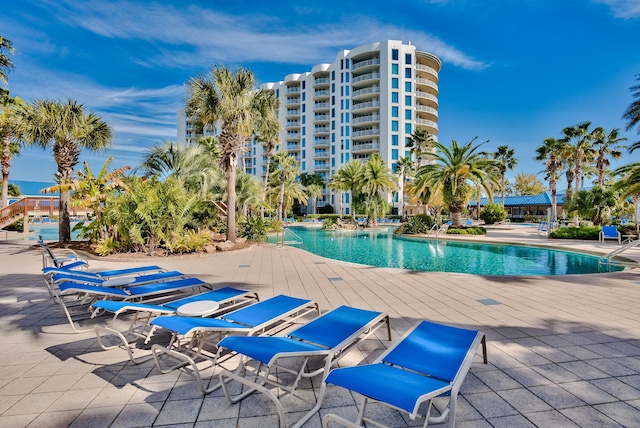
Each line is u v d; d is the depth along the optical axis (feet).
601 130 96.07
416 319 15.34
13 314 16.26
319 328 10.78
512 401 8.40
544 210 156.56
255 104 51.01
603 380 9.47
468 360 8.03
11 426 7.54
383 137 171.01
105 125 53.06
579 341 12.42
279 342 8.84
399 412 8.02
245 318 12.00
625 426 7.38
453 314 16.07
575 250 43.60
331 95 190.80
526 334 13.23
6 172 71.05
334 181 126.62
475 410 8.02
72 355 11.44
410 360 8.00
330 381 6.52
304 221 151.94
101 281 17.80
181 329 8.71
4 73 61.36
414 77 173.37
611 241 52.54
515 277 25.30
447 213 123.95
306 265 32.40
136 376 9.90
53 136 49.24
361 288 21.97
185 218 40.88
